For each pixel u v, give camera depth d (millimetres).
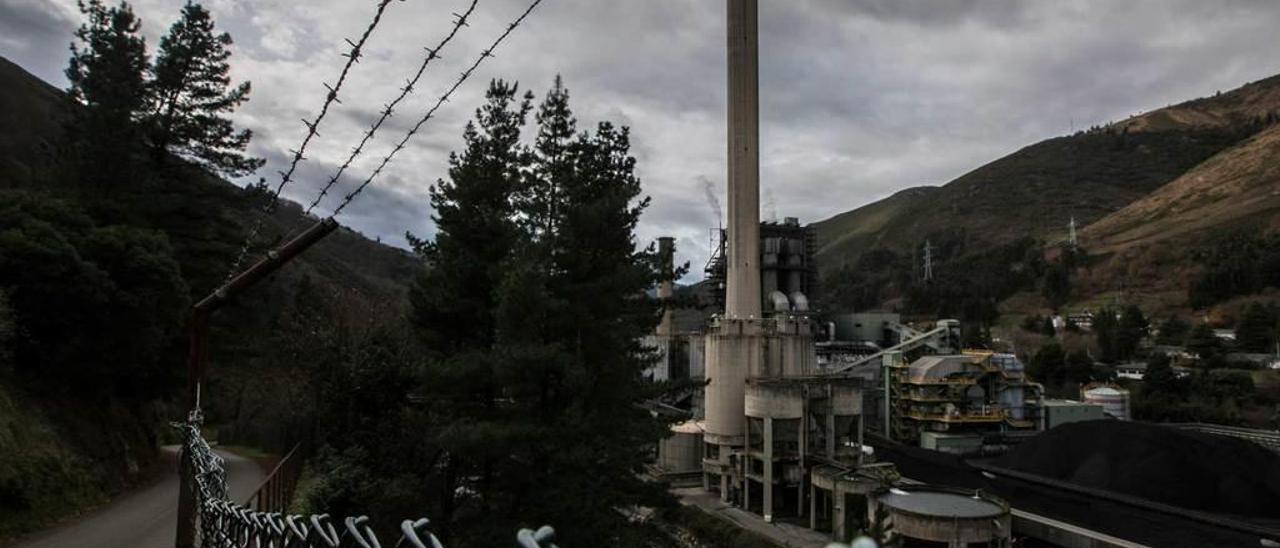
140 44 40406
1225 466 51031
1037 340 134875
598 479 24859
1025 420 79438
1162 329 124438
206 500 9281
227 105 42750
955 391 76312
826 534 53625
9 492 21297
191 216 40219
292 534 4691
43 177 40062
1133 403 92562
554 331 25312
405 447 27359
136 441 32656
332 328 34812
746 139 70500
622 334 26406
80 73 39281
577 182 30219
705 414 67688
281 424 38219
